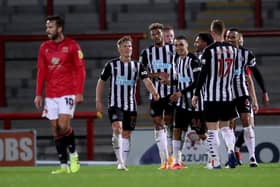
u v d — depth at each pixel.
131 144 40.16
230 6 55.16
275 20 54.03
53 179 25.52
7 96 51.66
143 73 31.03
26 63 53.00
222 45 29.52
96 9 56.34
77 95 28.48
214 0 55.41
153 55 33.47
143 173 28.44
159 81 33.22
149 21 54.97
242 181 23.80
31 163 39.69
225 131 30.50
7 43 53.38
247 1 55.31
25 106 50.94
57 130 29.22
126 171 30.33
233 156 30.52
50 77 28.75
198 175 26.72
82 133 48.56
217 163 30.33
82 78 28.56
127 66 30.97
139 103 46.66
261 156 39.38
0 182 24.50
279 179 24.50
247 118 32.16
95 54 52.66
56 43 28.62
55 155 47.94
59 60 28.52
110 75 31.11
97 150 47.41
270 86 50.38
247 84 33.97
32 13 56.47
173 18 55.06
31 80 52.50
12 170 32.75
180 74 32.47
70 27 55.06
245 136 32.34
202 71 29.52
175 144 32.88
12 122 49.69
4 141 39.94
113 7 56.09
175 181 24.09
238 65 31.84
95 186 22.61
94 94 50.69
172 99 32.47
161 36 33.31
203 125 33.03
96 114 41.94
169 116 33.47
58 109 28.75
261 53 51.91
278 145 39.28
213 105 29.77
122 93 31.11
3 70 45.94
